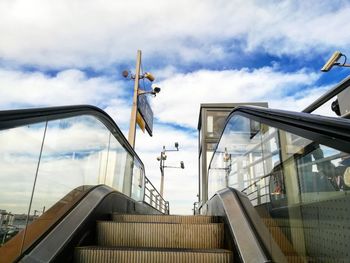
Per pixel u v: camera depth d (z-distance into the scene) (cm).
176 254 264
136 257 263
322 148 229
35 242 246
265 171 360
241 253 246
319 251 230
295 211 273
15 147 242
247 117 372
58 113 290
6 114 195
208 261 263
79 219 307
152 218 412
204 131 1162
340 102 310
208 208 575
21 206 249
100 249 266
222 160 675
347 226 198
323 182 229
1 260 211
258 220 301
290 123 215
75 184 402
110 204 437
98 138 506
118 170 661
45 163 297
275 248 250
